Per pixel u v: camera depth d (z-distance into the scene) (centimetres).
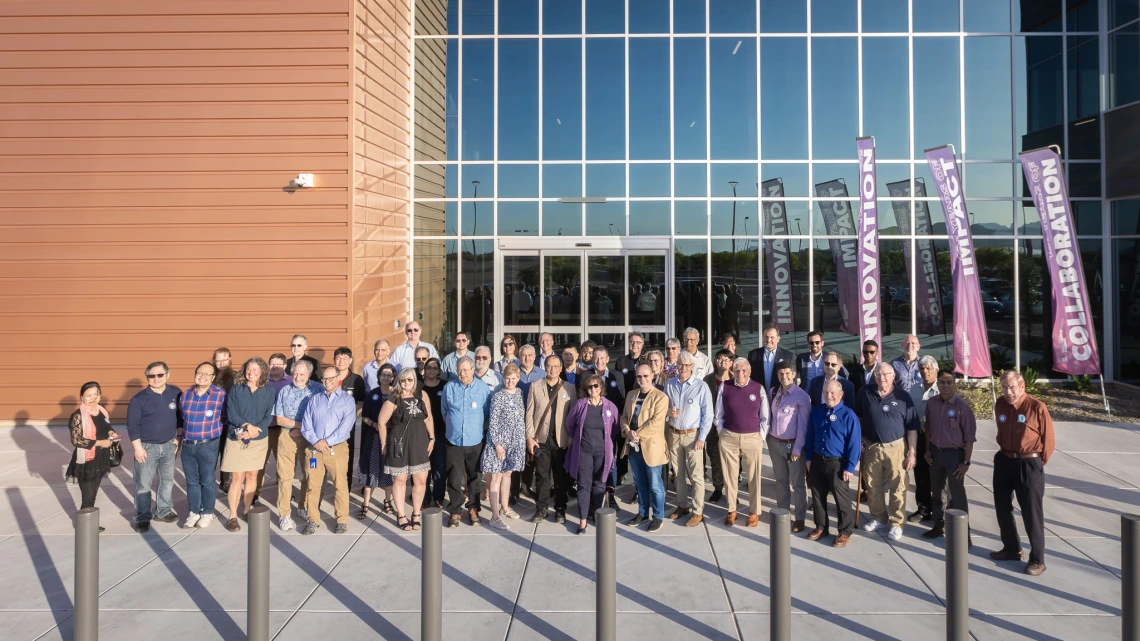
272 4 1180
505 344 898
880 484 712
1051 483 862
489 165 1490
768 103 1483
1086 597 566
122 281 1191
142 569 632
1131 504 788
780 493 736
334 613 548
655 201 1480
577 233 1482
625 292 1477
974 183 1494
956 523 466
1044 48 1486
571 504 833
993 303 1496
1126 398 1362
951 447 685
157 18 1180
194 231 1186
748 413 735
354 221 1189
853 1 1488
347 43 1180
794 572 619
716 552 668
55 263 1191
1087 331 1208
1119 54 1445
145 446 730
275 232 1186
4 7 1184
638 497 754
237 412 733
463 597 572
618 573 618
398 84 1414
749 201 1479
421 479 746
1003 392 631
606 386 841
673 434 757
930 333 1470
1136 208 1466
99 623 532
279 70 1180
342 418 729
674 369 785
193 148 1185
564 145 1486
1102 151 1477
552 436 759
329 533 730
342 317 1184
